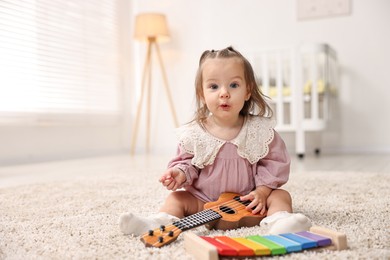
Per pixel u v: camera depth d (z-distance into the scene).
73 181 1.75
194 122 1.07
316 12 3.46
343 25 3.40
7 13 2.78
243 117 1.07
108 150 3.78
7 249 0.80
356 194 1.33
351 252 0.71
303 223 0.80
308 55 3.39
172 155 3.59
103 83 3.69
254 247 0.68
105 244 0.80
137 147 4.02
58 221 1.02
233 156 1.01
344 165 2.34
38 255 0.75
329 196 1.30
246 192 1.03
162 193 1.41
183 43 3.86
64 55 3.26
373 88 3.34
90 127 3.57
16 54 2.86
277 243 0.71
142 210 1.14
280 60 3.03
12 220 1.05
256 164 1.03
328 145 3.46
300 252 0.70
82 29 3.45
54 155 3.16
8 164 2.79
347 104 3.41
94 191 1.48
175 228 0.81
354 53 3.38
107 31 3.75
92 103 3.56
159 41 3.83
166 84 3.73
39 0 3.04
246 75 1.02
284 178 1.01
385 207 1.10
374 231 0.85
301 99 2.95
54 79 3.17
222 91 0.98
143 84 3.75
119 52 3.90
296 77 2.96
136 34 3.60
